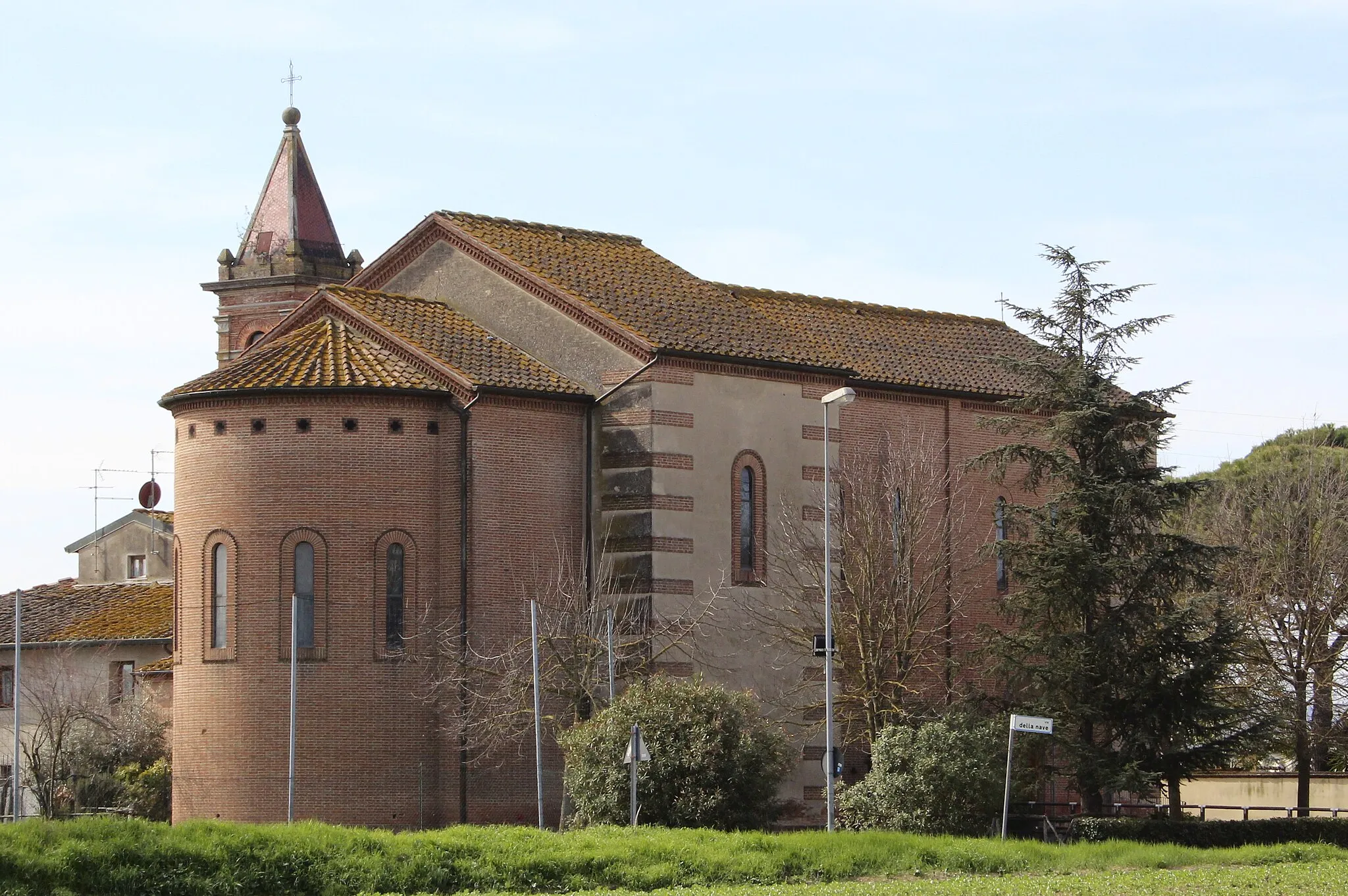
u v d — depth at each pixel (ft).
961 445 264.11
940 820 205.98
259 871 144.56
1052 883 153.38
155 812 249.14
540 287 234.38
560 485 225.35
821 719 230.68
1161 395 229.45
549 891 153.17
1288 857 190.29
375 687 212.84
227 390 216.13
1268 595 287.07
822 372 240.94
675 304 241.96
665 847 164.25
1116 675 218.18
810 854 169.07
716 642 224.94
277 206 331.36
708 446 227.61
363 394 215.51
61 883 134.31
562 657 213.46
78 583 324.80
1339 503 294.46
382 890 148.05
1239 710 218.38
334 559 213.66
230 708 213.87
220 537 216.54
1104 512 221.87
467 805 213.66
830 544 204.95
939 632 253.65
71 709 266.98
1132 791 212.64
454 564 217.56
